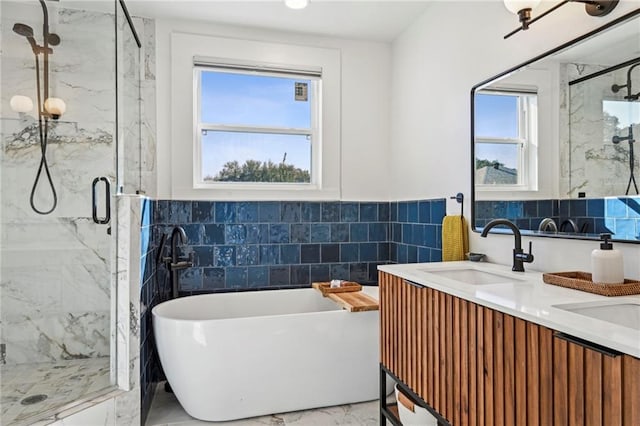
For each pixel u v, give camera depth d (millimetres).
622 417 826
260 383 2270
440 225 2656
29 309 2486
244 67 3143
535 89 1832
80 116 2590
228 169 3188
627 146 1399
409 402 1793
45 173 2551
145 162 2938
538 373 1049
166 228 2971
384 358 2006
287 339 2301
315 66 3285
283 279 3201
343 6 2809
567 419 959
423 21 2896
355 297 2639
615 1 1456
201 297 2795
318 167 3350
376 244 3412
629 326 1217
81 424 1922
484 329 1263
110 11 2582
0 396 2072
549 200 1748
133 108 2832
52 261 2527
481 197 2215
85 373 2355
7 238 2477
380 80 3439
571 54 1643
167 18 2980
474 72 2307
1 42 2471
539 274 1701
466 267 2000
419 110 2947
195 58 3037
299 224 3240
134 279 2207
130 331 2172
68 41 2570
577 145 1605
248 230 3129
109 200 2449
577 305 1184
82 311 2525
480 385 1283
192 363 2201
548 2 1776
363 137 3400
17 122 2512
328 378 2381
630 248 1415
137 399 2168
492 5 2160
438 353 1528
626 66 1408
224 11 2879
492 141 2125
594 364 890
